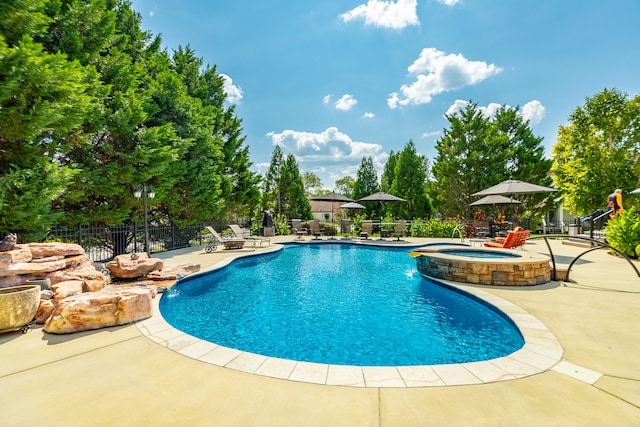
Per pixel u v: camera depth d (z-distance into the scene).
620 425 2.26
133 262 7.69
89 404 2.59
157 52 18.91
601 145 22.16
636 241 10.10
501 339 4.80
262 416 2.42
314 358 4.24
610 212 12.54
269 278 9.25
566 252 12.26
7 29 7.46
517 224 19.92
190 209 17.33
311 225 20.47
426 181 28.38
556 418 2.36
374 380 2.99
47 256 6.07
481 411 2.47
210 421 2.35
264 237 20.77
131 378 3.05
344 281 8.82
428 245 15.04
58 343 3.93
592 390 2.75
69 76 7.40
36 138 8.70
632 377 2.96
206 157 18.30
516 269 6.91
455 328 5.28
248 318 5.85
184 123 16.52
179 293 7.49
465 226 18.88
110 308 4.57
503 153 22.70
